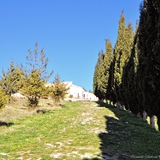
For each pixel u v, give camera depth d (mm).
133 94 19406
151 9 10758
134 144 11516
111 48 36188
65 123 17078
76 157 8891
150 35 10656
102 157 9047
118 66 26203
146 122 19156
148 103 11539
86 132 13867
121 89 24672
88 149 10180
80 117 19875
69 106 30141
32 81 21609
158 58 9922
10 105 26172
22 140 11898
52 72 22969
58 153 9461
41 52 22750
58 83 29484
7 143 11250
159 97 10539
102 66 39094
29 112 22375
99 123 16969
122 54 25359
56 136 12867
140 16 11883
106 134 13438
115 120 18547
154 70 10484
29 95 22016
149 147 11078
